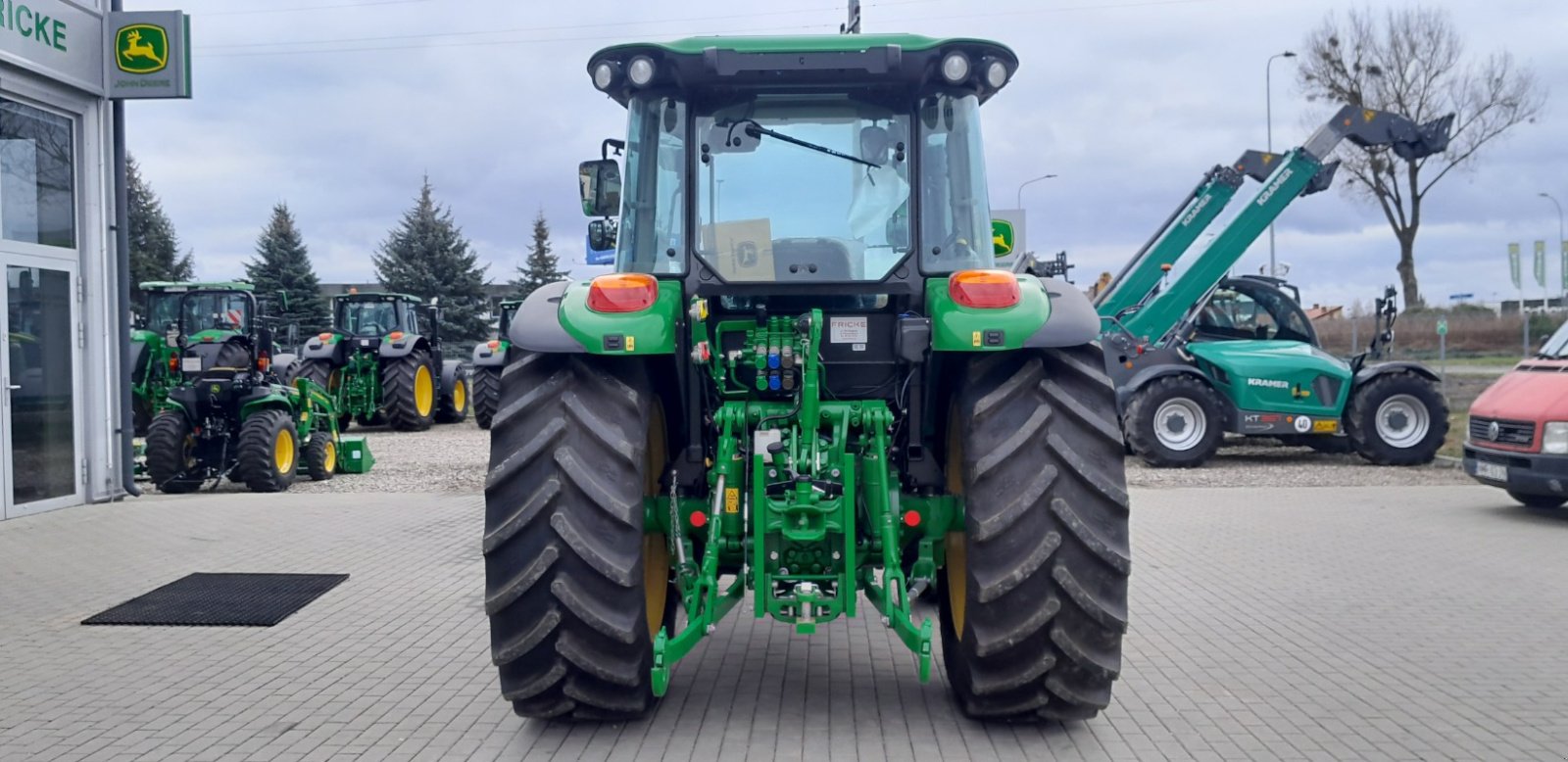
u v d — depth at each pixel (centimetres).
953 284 425
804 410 437
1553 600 674
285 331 2217
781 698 488
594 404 431
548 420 427
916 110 463
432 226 4647
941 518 457
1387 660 550
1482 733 447
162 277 5081
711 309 473
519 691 426
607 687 428
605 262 577
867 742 434
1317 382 1353
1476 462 1004
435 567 769
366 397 2000
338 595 690
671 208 465
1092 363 444
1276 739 439
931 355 464
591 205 521
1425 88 3828
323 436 1295
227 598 677
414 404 1994
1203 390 1341
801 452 434
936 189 463
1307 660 550
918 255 460
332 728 454
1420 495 1118
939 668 534
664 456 496
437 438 1903
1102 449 421
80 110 1016
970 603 415
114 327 1062
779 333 459
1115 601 412
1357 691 500
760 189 464
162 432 1138
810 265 461
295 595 684
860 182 464
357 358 1997
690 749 427
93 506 1020
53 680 520
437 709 477
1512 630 607
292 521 951
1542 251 2644
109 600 673
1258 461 1430
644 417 435
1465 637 593
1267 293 1460
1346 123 1459
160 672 532
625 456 421
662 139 467
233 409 1195
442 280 4650
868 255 461
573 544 410
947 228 462
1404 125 1470
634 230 466
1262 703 484
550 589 414
